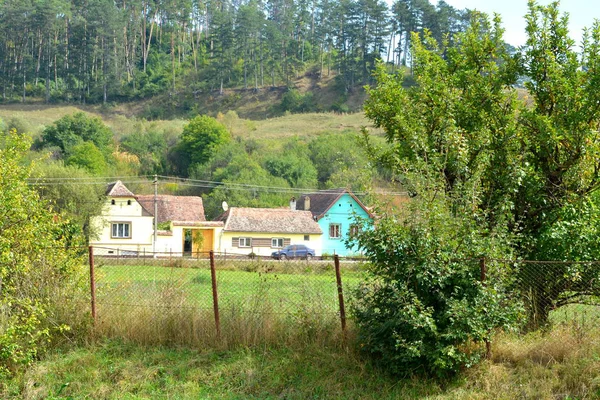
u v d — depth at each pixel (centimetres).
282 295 1170
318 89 14825
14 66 14112
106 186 5012
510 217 1096
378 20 14512
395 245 974
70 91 14275
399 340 934
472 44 1373
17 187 1188
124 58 15800
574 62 1235
